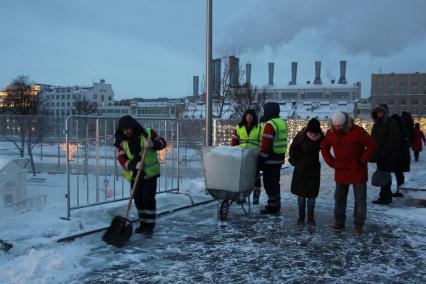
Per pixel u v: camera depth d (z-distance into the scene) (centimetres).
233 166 699
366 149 633
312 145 677
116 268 494
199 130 1062
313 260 529
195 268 498
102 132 738
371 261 528
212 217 743
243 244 590
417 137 1822
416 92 9225
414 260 533
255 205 850
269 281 463
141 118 816
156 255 541
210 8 910
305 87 9306
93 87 11338
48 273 466
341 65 9731
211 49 916
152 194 632
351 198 930
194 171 1046
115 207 720
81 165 716
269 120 762
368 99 10406
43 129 1472
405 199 915
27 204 848
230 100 3033
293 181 695
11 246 534
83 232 586
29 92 8019
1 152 1473
